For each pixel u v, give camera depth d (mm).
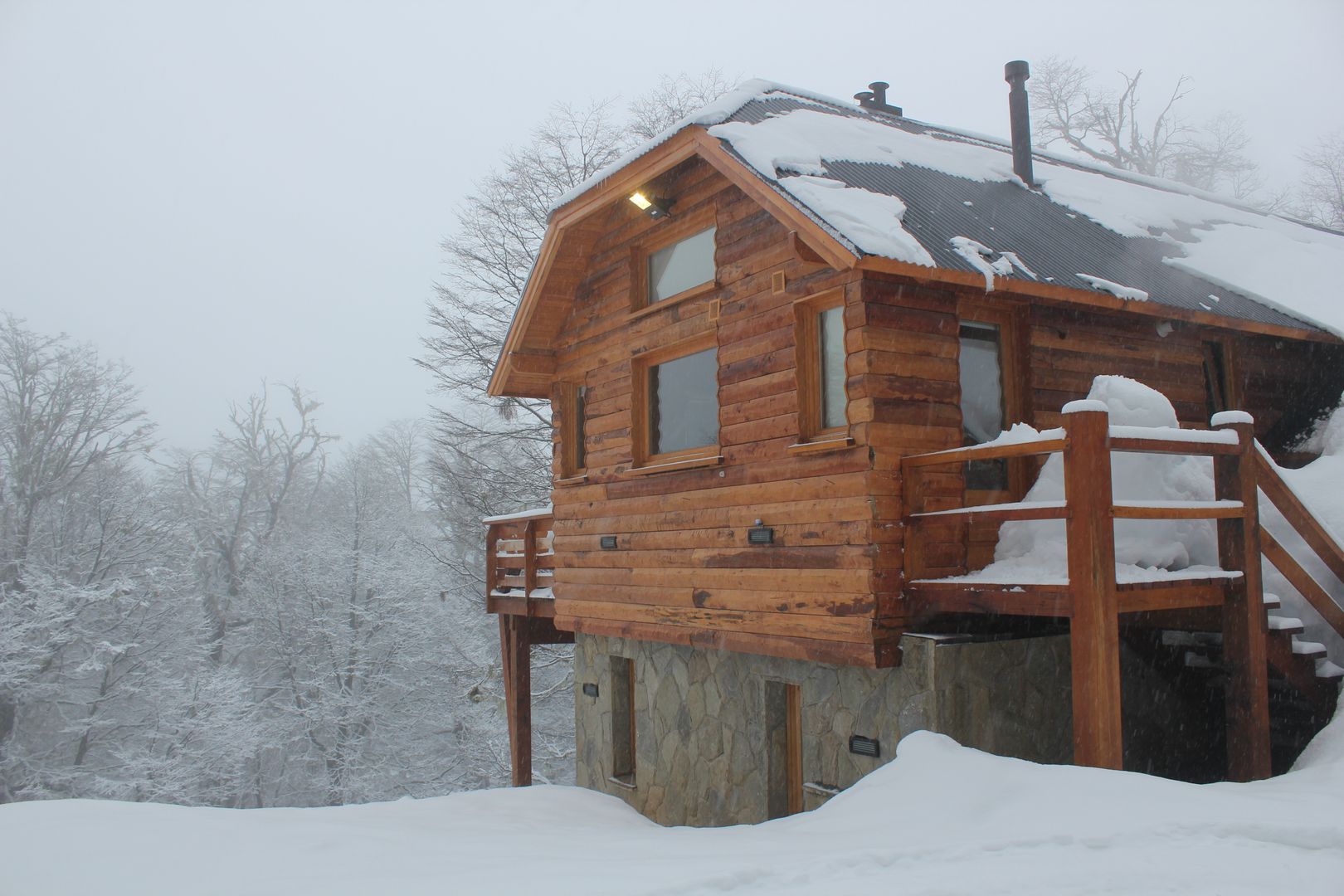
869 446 6809
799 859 4355
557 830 6523
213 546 35281
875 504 6793
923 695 6551
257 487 37375
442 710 27766
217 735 25484
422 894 4234
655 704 9758
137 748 25578
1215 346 9250
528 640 13031
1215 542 7094
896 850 4238
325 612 28219
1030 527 7082
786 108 9438
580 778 11141
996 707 6672
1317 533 6727
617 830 6523
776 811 8086
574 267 10680
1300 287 9422
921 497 6891
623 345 10000
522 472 22688
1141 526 6766
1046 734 6891
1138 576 6062
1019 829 4414
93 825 5547
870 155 8789
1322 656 6727
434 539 29750
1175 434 6043
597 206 9547
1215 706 8289
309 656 28062
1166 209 11273
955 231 7531
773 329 7867
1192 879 3699
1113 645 5594
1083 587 5602
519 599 12484
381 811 6902
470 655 27016
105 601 26531
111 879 4645
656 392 9688
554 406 11508
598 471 10375
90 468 30641
